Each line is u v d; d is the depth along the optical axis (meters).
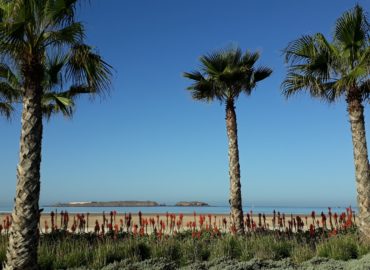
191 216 39.16
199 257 10.59
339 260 9.77
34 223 8.09
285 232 15.25
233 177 15.54
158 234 13.77
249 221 16.09
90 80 9.27
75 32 8.74
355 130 12.20
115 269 9.02
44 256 9.69
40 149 8.38
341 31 12.12
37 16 8.52
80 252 10.14
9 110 13.26
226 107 16.28
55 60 10.25
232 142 15.91
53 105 13.63
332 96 13.38
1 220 29.56
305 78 12.75
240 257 10.73
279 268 8.75
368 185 11.76
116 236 14.00
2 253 9.71
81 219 15.48
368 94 13.30
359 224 11.70
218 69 15.98
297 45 12.65
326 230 15.40
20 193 8.09
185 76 16.50
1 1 8.51
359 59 12.23
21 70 8.58
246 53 16.09
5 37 8.09
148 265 9.35
